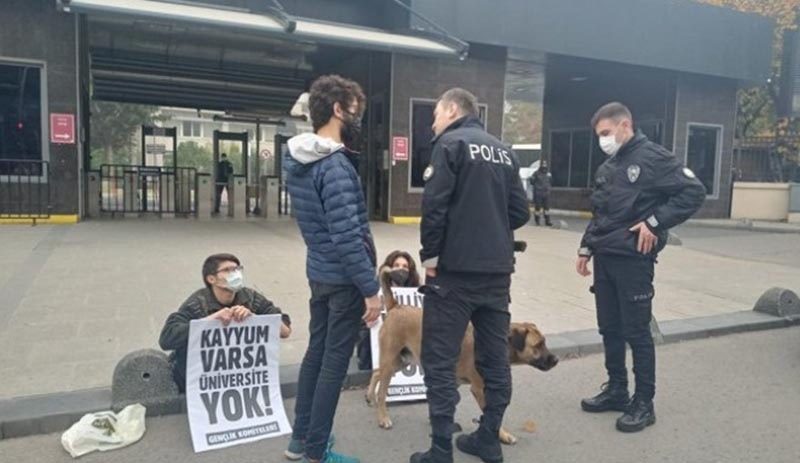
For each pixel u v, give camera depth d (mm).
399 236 12289
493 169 3303
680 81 18234
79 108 12578
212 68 17578
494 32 14422
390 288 4059
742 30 18000
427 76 15047
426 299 3381
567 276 8820
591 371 5168
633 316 4023
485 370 3523
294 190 3260
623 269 4020
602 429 4031
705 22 17312
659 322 6496
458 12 13977
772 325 6688
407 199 15133
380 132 15516
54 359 4773
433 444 3342
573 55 15516
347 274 3119
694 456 3646
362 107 3299
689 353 5734
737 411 4328
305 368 3441
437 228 3229
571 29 15336
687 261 10805
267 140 30984
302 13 14234
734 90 19109
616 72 18312
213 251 9617
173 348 3969
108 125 36250
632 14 16125
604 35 15797
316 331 3396
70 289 6898
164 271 7961
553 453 3686
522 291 7793
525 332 3779
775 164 21844
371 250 3215
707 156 19156
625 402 4293
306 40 11195
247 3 13656
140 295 6727
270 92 20125
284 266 8633
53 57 12094
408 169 15062
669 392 4699
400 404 4418
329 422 3281
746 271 9883
